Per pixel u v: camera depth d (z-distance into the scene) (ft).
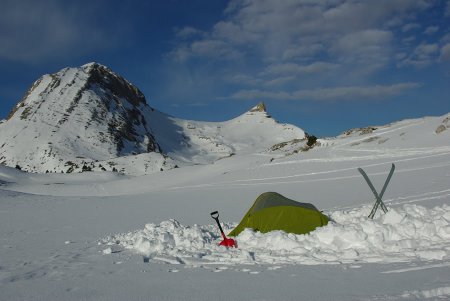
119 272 26.61
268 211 35.73
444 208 34.32
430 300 17.49
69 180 345.51
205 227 43.45
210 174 259.39
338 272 22.86
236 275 24.00
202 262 28.27
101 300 20.76
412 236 28.40
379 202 36.65
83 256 33.04
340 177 128.67
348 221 34.01
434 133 167.32
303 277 22.41
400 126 217.36
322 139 239.09
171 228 39.73
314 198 83.20
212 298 19.95
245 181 162.30
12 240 44.29
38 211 82.79
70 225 59.57
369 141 189.47
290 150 287.07
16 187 268.62
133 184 266.16
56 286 23.86
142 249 33.47
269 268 25.09
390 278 20.79
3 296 22.31
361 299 18.16
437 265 22.33
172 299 20.22
